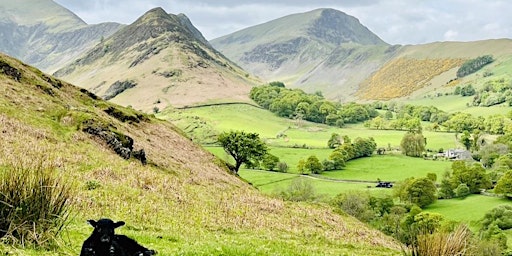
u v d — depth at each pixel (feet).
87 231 60.85
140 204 105.70
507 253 281.33
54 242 47.01
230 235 102.01
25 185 46.37
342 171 574.97
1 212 44.47
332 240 127.03
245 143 334.03
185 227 98.37
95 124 171.12
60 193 48.83
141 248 39.58
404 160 634.43
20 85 191.52
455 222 313.12
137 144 200.44
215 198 142.61
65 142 150.00
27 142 131.13
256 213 135.85
